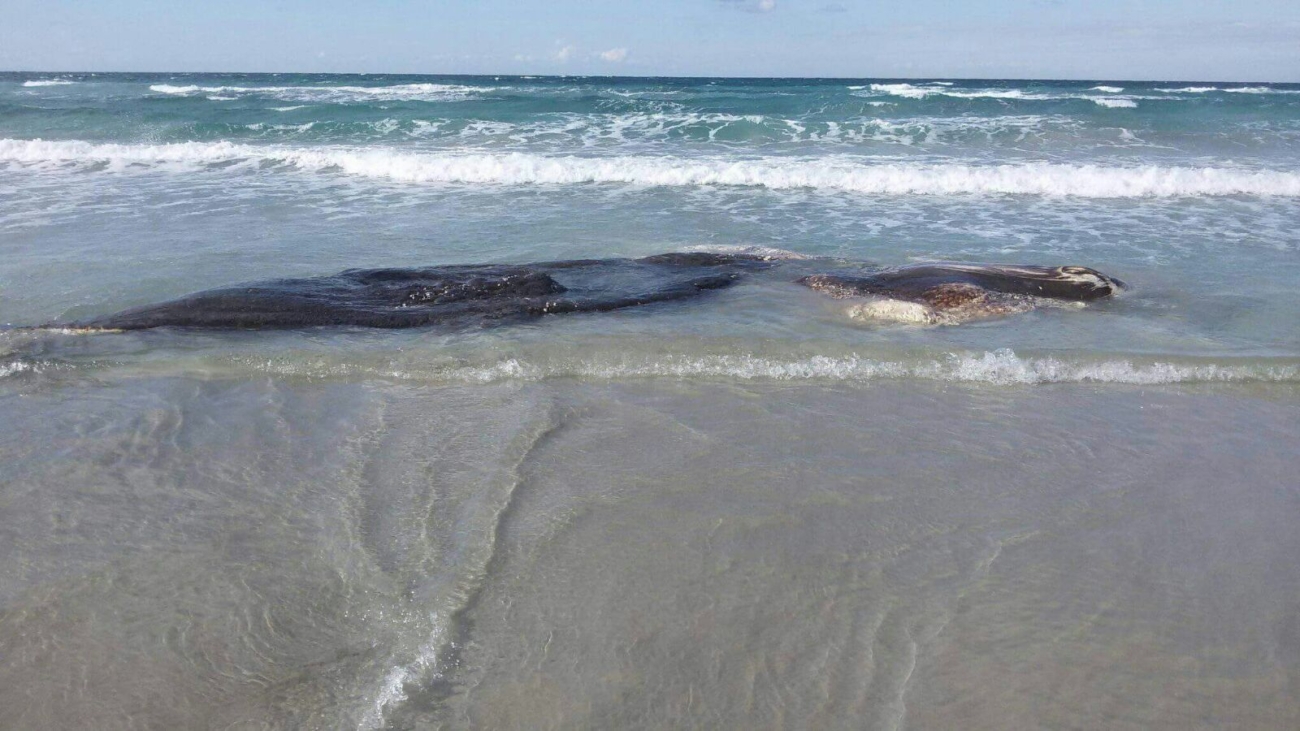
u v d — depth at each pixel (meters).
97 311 7.50
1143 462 5.05
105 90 36.28
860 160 16.64
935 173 14.59
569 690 3.13
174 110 23.59
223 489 4.54
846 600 3.69
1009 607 3.67
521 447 5.04
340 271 8.83
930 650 3.39
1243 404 5.93
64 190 13.38
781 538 4.15
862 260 9.59
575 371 6.24
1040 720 3.04
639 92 34.50
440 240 10.38
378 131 20.53
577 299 7.73
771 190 14.23
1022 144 18.86
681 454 5.01
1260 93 32.81
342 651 3.32
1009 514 4.43
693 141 19.50
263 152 16.89
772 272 8.88
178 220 11.27
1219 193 13.80
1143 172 14.49
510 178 15.03
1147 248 10.19
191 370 6.18
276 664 3.25
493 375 6.15
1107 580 3.88
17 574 3.78
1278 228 11.27
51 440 5.09
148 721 2.98
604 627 3.48
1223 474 4.93
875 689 3.17
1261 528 4.35
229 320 7.11
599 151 18.06
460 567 3.85
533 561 3.92
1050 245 10.35
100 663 3.25
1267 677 3.28
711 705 3.08
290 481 4.63
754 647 3.38
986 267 8.62
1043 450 5.18
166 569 3.83
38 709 3.03
